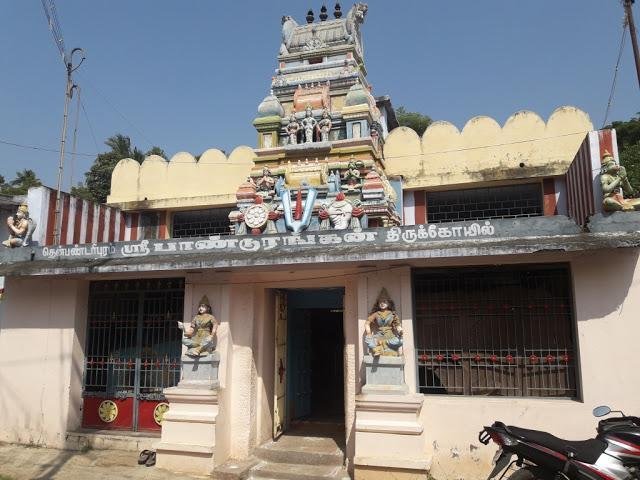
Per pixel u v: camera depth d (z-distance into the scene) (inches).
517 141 421.4
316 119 435.5
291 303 384.5
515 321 282.5
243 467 290.7
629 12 443.8
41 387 349.4
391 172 442.9
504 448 203.9
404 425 263.6
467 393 283.0
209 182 488.4
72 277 348.2
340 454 303.4
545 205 412.5
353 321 303.4
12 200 452.4
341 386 505.7
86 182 1284.4
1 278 421.7
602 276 262.8
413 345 281.1
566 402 261.1
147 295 355.6
